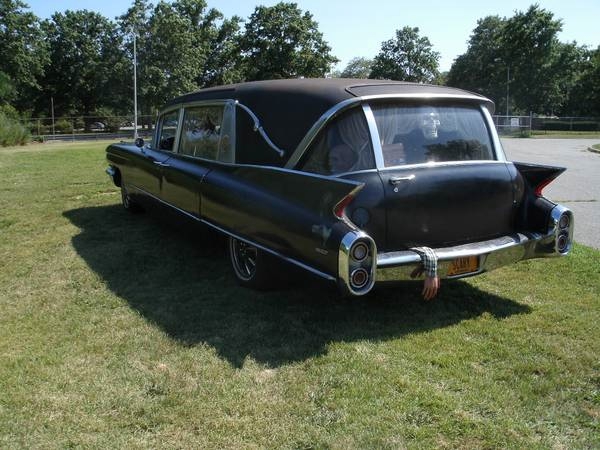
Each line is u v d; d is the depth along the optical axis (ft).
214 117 16.39
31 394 9.73
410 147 12.88
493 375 10.59
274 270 13.79
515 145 94.07
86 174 37.78
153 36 184.55
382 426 8.87
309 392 9.87
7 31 174.29
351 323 12.96
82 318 13.14
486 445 8.50
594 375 10.65
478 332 12.57
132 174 22.52
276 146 13.70
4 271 16.63
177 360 11.05
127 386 10.03
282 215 12.34
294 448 8.38
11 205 26.30
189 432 8.73
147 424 8.91
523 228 14.51
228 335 12.23
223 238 15.94
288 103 13.85
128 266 17.03
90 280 15.83
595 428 9.01
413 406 9.45
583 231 23.21
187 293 14.83
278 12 193.36
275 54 192.34
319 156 12.80
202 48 199.41
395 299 14.55
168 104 20.24
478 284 15.89
